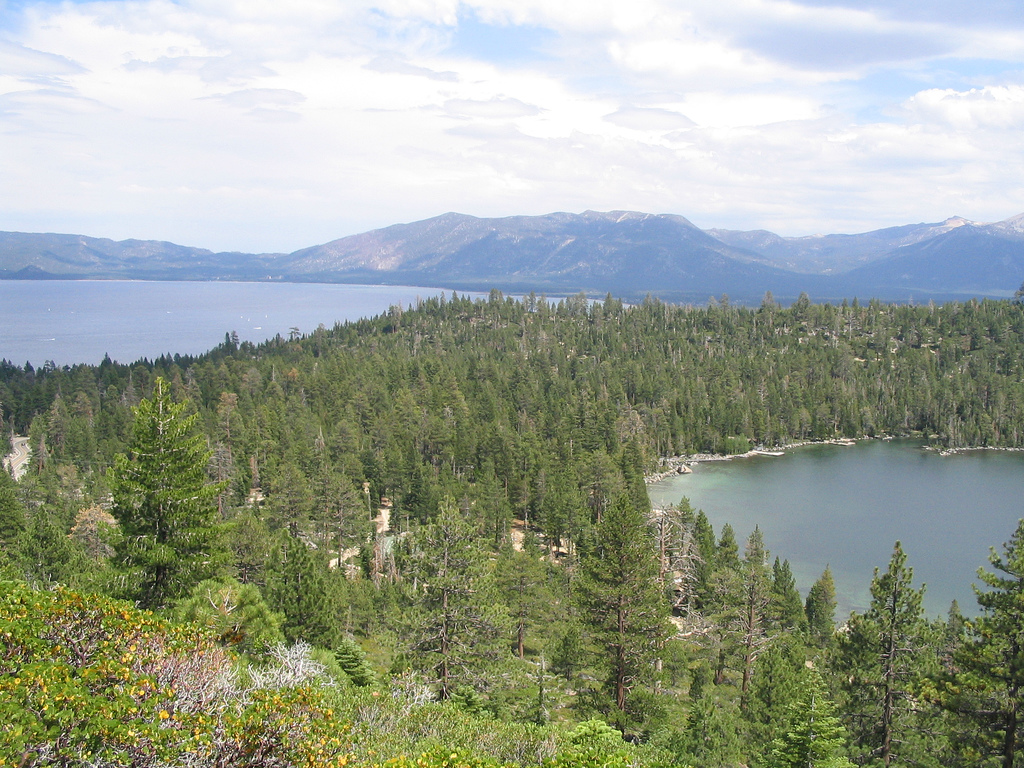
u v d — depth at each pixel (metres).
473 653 37.50
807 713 28.83
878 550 102.56
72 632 18.17
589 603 38.84
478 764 19.00
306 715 17.78
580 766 20.94
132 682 16.69
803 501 129.62
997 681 29.80
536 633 63.53
